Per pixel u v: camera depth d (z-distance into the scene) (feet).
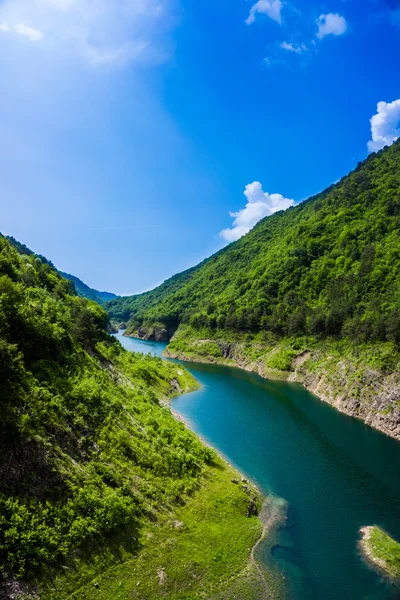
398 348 238.68
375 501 134.51
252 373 391.24
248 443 185.47
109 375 182.19
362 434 205.67
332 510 127.34
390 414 210.18
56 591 75.41
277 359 377.50
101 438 118.73
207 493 123.75
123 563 86.99
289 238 564.30
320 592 89.81
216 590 87.56
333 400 266.77
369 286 335.06
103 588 80.07
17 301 131.64
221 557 97.91
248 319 463.83
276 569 96.58
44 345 134.41
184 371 354.13
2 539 76.38
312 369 328.70
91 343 211.41
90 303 308.40
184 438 153.48
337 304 351.87
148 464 123.24
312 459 169.68
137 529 97.45
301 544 107.86
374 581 94.12
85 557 84.02
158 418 168.04
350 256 412.36
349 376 265.95
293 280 469.16
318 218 543.80
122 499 101.24
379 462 169.07
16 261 214.90
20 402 101.19
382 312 285.43
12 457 88.43
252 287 525.34
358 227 445.78
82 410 121.90
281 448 180.96
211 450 161.27
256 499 130.72
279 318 427.74
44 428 101.40
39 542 79.71
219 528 108.88
